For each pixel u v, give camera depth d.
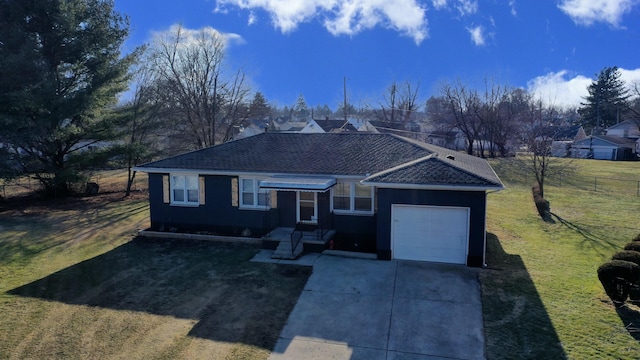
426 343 10.17
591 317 11.16
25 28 27.59
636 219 23.03
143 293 13.29
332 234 17.89
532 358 9.40
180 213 20.28
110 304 12.53
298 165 18.89
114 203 28.94
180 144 41.16
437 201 15.17
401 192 15.48
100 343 10.34
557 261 15.80
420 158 18.12
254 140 22.34
